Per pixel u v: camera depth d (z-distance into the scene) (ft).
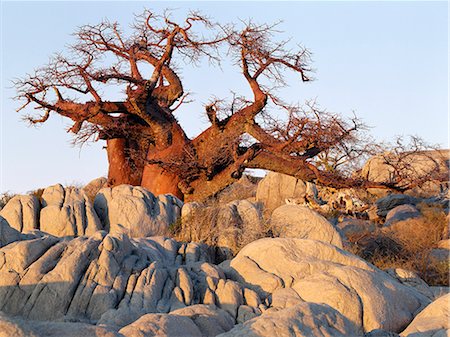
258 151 140.15
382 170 185.37
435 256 108.37
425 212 139.85
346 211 154.40
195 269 74.95
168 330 51.62
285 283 74.54
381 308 67.67
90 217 92.99
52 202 94.63
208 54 150.61
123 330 49.73
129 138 153.28
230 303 68.85
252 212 97.60
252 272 75.97
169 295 68.90
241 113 140.05
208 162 139.74
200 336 54.80
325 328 51.42
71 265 66.33
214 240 92.43
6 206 91.71
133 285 67.56
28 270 66.44
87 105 141.90
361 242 116.16
